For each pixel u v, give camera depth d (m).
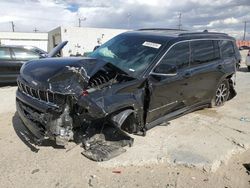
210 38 6.94
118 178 4.03
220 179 4.18
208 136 5.61
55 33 47.59
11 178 3.92
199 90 6.52
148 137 5.38
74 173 4.08
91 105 4.28
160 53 5.39
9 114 6.46
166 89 5.44
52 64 4.75
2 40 61.25
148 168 4.33
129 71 5.12
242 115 7.03
